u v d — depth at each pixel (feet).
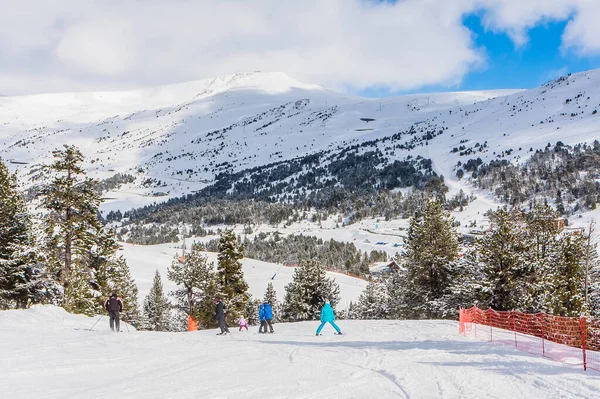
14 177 116.98
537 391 27.86
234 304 159.94
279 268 382.01
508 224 118.32
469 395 27.78
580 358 39.78
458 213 655.76
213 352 49.57
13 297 109.50
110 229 130.31
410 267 149.79
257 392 30.60
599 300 122.11
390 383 32.68
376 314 202.69
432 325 77.71
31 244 110.93
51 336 62.13
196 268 158.20
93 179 119.14
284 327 86.22
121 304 74.18
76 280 116.26
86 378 35.94
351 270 452.76
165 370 39.29
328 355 46.60
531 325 68.23
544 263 114.93
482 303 113.91
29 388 32.27
